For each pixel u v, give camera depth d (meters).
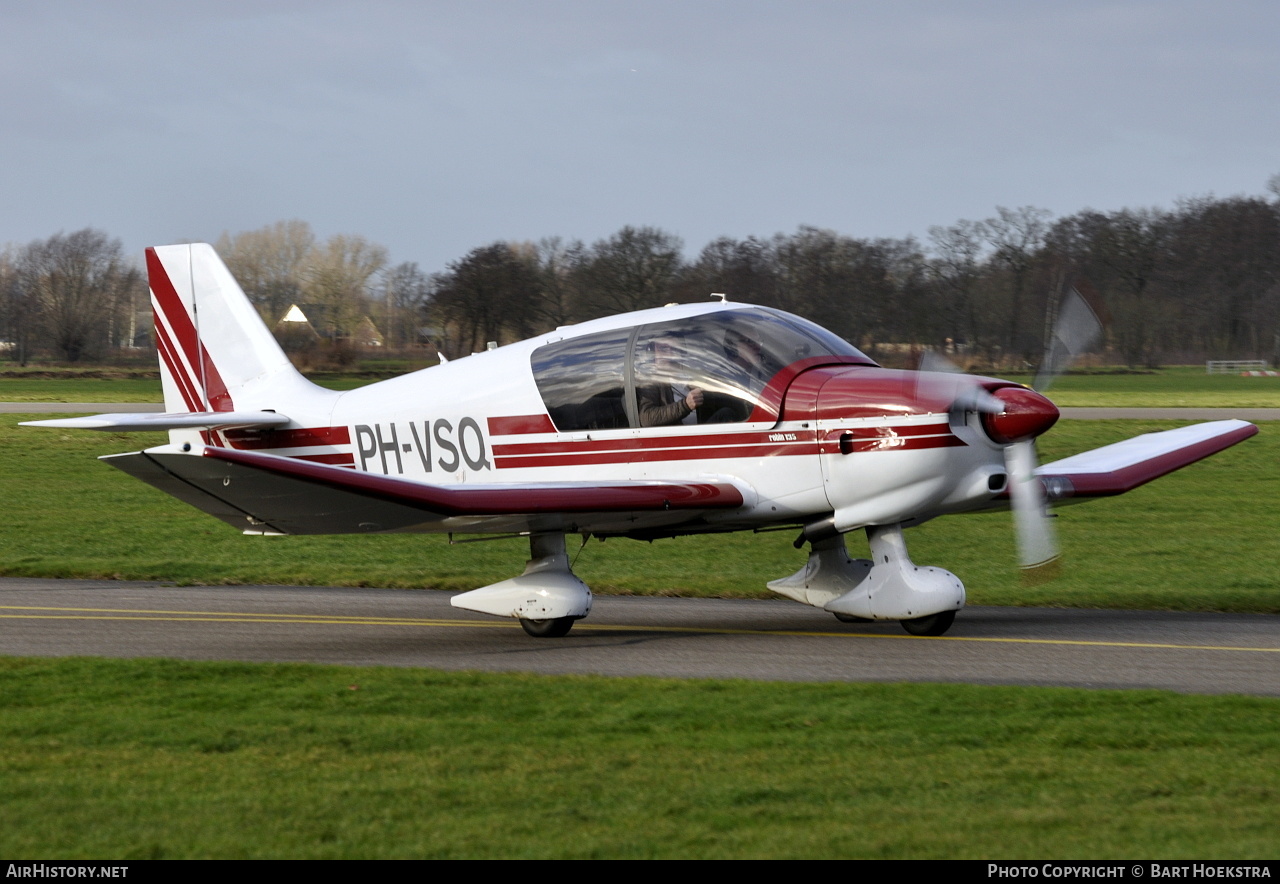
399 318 173.00
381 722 15.18
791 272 159.50
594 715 15.46
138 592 29.02
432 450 25.67
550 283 157.00
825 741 14.03
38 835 11.16
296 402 28.19
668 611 25.89
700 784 12.41
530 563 23.39
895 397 20.88
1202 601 25.69
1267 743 13.72
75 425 25.20
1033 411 20.59
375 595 28.78
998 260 157.00
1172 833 10.86
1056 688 16.80
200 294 29.58
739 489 22.06
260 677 18.14
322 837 11.04
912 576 21.91
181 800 12.09
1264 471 55.66
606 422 23.30
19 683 17.78
